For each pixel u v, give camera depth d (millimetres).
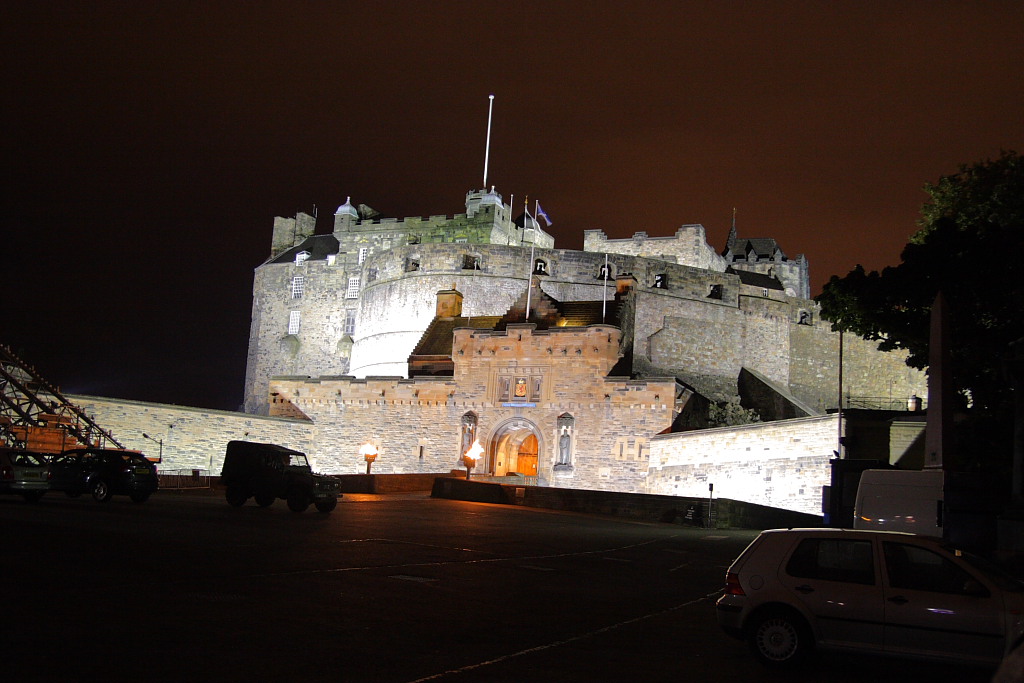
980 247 32844
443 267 78000
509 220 94812
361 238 95812
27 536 19578
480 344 62906
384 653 12172
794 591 13016
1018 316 32188
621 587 19656
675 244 95375
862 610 12672
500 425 61469
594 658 12906
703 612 17359
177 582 15688
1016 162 46250
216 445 61594
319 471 65500
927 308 34188
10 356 56062
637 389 58156
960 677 12945
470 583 18375
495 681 11266
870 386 83438
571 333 60531
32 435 51469
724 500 39594
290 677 10703
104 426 57094
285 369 94562
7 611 12594
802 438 45625
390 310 80500
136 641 11641
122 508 28453
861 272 36594
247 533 23516
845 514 37125
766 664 13016
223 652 11508
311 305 94812
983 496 24203
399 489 49875
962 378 33031
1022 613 12078
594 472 58281
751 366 79438
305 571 17969
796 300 82688
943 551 12789
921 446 41531
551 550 25391
